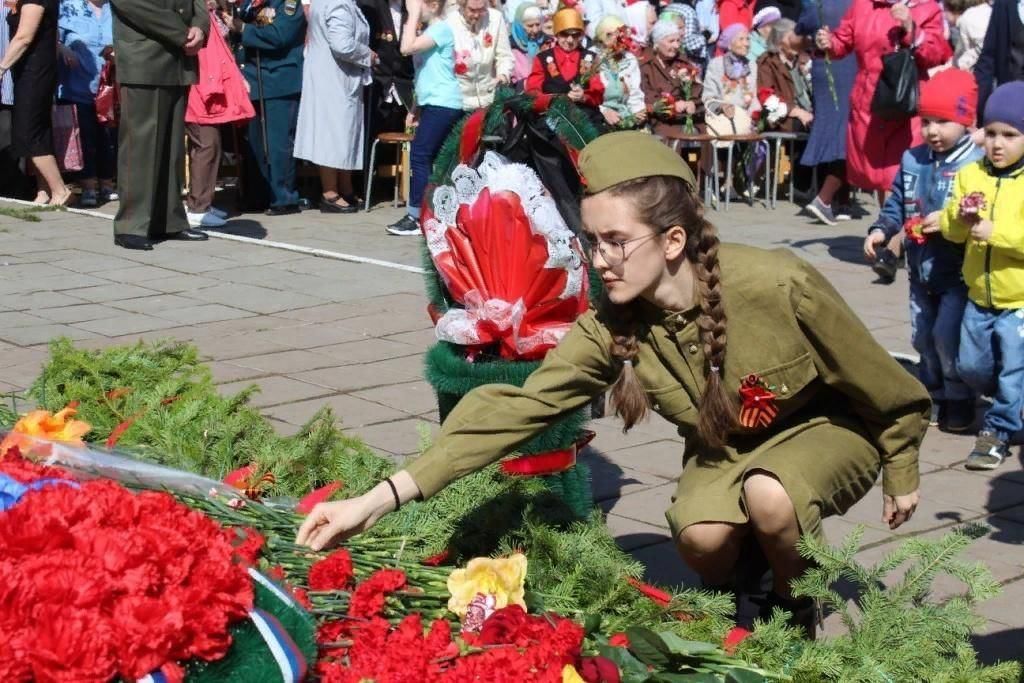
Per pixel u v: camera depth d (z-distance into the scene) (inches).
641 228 117.9
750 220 485.7
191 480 131.9
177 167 412.5
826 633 161.2
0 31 471.5
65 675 85.6
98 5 482.3
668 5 553.3
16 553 93.7
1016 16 332.5
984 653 157.2
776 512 126.3
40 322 308.7
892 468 133.2
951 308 239.3
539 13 451.2
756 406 126.0
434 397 256.5
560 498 155.5
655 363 127.8
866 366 125.2
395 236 436.1
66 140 480.7
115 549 93.0
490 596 119.3
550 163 168.2
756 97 516.4
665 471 220.8
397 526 141.6
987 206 220.1
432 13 415.2
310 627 104.0
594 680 107.4
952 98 238.4
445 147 174.6
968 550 188.4
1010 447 236.1
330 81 461.7
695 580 175.3
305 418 241.0
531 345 163.0
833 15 460.4
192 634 91.9
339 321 316.8
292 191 481.4
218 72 434.9
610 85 381.4
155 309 325.4
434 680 105.3
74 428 144.3
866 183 408.2
